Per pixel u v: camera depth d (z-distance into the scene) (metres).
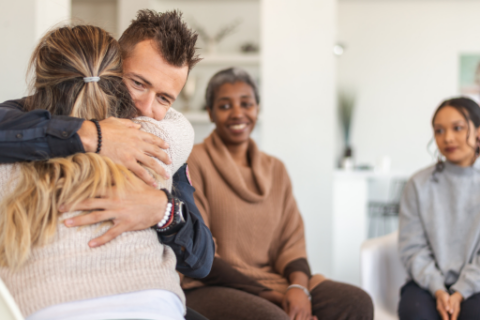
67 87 0.81
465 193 1.74
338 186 3.92
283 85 3.10
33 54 0.86
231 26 5.45
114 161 0.78
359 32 5.84
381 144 5.82
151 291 0.71
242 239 1.60
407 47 5.77
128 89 0.93
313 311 1.45
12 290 0.67
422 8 5.74
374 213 5.75
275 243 1.71
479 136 1.73
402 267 1.92
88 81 0.81
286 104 3.09
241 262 1.57
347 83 5.86
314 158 3.06
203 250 0.93
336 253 3.91
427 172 1.86
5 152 0.73
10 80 1.65
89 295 0.67
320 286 1.52
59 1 1.76
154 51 0.92
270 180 1.71
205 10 5.46
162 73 0.92
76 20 0.99
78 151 0.76
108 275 0.70
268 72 3.11
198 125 5.32
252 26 5.46
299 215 1.76
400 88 5.79
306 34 3.09
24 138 0.73
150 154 0.82
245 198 1.61
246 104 1.73
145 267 0.74
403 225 1.84
